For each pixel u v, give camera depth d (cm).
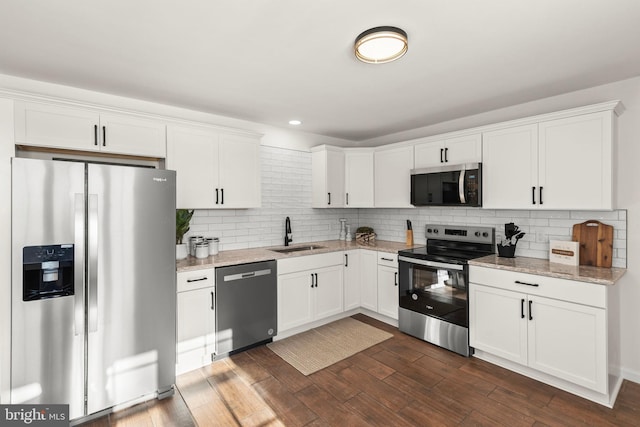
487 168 292
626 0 145
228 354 285
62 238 186
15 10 151
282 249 365
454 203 309
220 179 304
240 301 284
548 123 253
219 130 303
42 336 183
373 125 372
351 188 410
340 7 150
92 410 197
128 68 217
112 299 202
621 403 212
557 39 181
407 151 362
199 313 261
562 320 223
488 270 263
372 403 215
